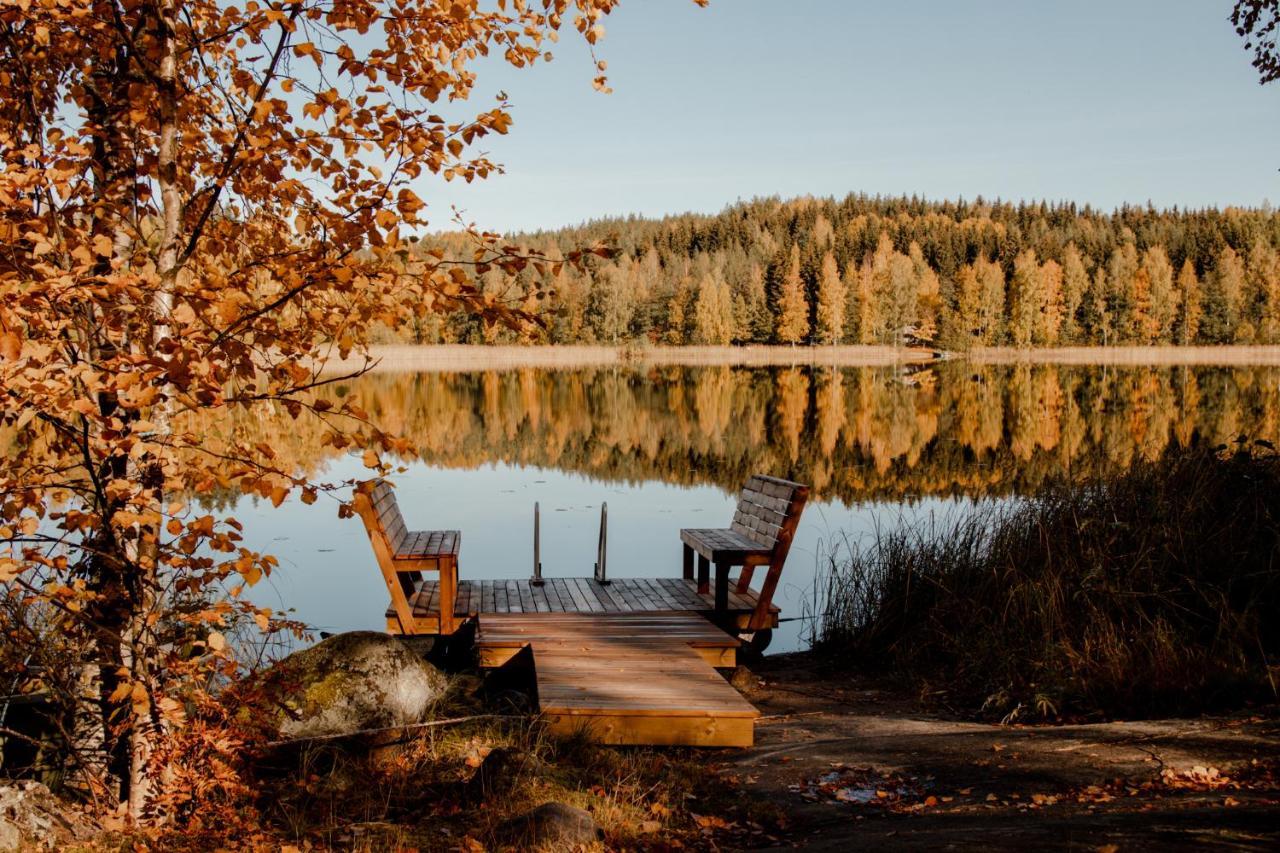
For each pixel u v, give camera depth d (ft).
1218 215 392.88
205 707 12.02
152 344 11.23
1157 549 21.59
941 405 103.09
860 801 12.98
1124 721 16.08
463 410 95.45
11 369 8.79
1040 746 14.28
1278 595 19.29
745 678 21.99
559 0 12.07
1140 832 9.98
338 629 25.05
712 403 108.68
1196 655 17.57
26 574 12.16
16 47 10.66
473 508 45.52
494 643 19.94
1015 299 303.48
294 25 10.34
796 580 32.14
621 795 13.37
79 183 11.21
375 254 10.53
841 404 106.01
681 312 309.01
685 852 11.54
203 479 10.47
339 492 45.11
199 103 11.70
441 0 10.98
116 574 11.41
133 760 11.76
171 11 11.44
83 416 10.50
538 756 14.46
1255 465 25.26
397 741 15.17
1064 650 19.11
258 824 12.18
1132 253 319.88
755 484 26.84
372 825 12.26
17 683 12.57
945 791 12.99
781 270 316.19
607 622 21.89
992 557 24.90
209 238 12.05
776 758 15.20
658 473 57.62
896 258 343.26
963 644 21.79
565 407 101.45
